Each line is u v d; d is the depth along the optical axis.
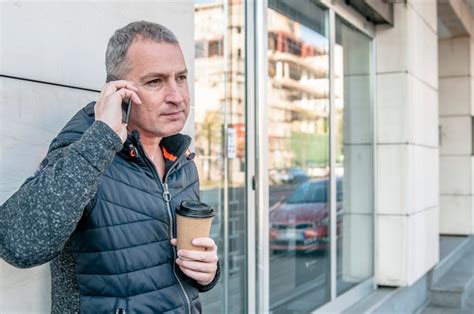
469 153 10.17
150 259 1.57
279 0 4.14
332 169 4.91
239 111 3.79
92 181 1.36
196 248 1.61
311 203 4.61
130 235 1.54
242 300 3.79
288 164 4.28
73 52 2.01
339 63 5.12
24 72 1.83
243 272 3.80
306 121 4.54
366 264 5.66
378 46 5.83
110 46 1.64
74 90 2.02
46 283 1.88
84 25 2.06
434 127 6.82
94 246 1.50
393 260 5.79
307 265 4.55
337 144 5.06
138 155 1.58
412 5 5.90
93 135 1.39
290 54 4.30
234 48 3.75
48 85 1.92
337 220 5.05
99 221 1.50
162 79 1.61
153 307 1.55
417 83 6.08
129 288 1.52
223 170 3.65
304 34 4.50
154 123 1.61
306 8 4.53
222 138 3.65
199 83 3.44
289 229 4.29
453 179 10.27
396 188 5.77
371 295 5.54
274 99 4.09
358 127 5.50
